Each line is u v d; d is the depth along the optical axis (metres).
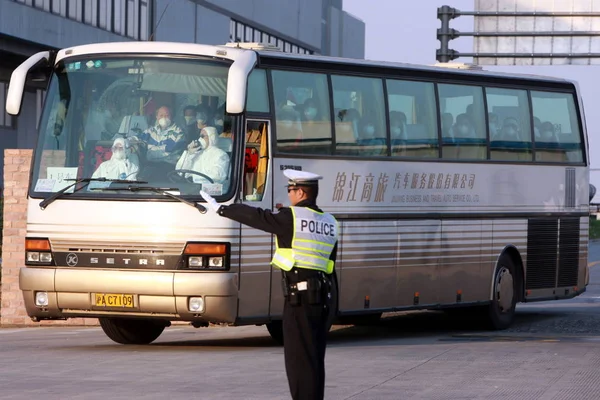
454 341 21.45
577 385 14.64
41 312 18.48
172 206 17.83
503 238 24.17
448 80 23.03
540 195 25.14
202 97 18.31
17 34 57.81
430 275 22.38
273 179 18.95
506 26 44.62
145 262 17.83
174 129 18.23
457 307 23.31
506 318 24.48
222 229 17.83
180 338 22.23
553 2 44.28
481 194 23.58
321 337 11.48
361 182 20.80
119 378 14.85
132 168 18.14
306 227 11.52
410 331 24.38
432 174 22.38
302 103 19.73
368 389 13.99
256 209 11.49
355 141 20.75
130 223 17.89
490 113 23.95
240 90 17.62
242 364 16.52
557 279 25.80
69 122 18.66
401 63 22.02
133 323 20.23
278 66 19.36
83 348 19.53
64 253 18.22
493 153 23.94
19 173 25.14
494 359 17.44
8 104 18.70
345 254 20.47
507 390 14.08
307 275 11.43
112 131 18.42
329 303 11.61
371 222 21.00
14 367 16.12
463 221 23.12
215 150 18.12
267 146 18.92
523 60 44.75
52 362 16.81
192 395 13.30
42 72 19.42
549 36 44.47
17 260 25.25
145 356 17.75
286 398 13.09
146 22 69.25
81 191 18.22
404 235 21.72
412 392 13.78
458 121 23.19
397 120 21.72
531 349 19.17
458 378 15.12
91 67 18.73
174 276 17.70
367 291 20.98
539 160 25.09
